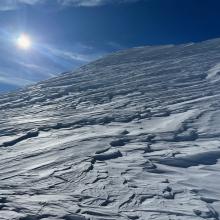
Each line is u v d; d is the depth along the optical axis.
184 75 35.94
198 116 19.58
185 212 9.18
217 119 18.62
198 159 13.67
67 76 49.50
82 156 15.06
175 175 12.23
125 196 10.34
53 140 19.55
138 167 12.97
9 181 12.93
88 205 9.91
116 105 27.58
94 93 34.84
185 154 14.11
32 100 37.25
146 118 21.83
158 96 28.61
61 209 9.66
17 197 10.75
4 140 21.36
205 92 27.61
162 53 54.53
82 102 31.77
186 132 17.25
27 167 14.86
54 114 28.22
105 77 43.34
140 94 30.67
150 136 17.30
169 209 9.37
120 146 16.20
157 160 13.79
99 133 19.22
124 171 12.59
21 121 26.84
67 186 11.77
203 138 16.42
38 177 12.99
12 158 16.70
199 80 32.84
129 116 22.86
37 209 9.70
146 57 53.44
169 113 22.16
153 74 39.44
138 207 9.61
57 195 10.85
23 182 12.60
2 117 30.20
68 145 17.22
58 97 36.59
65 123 23.47
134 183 11.31
